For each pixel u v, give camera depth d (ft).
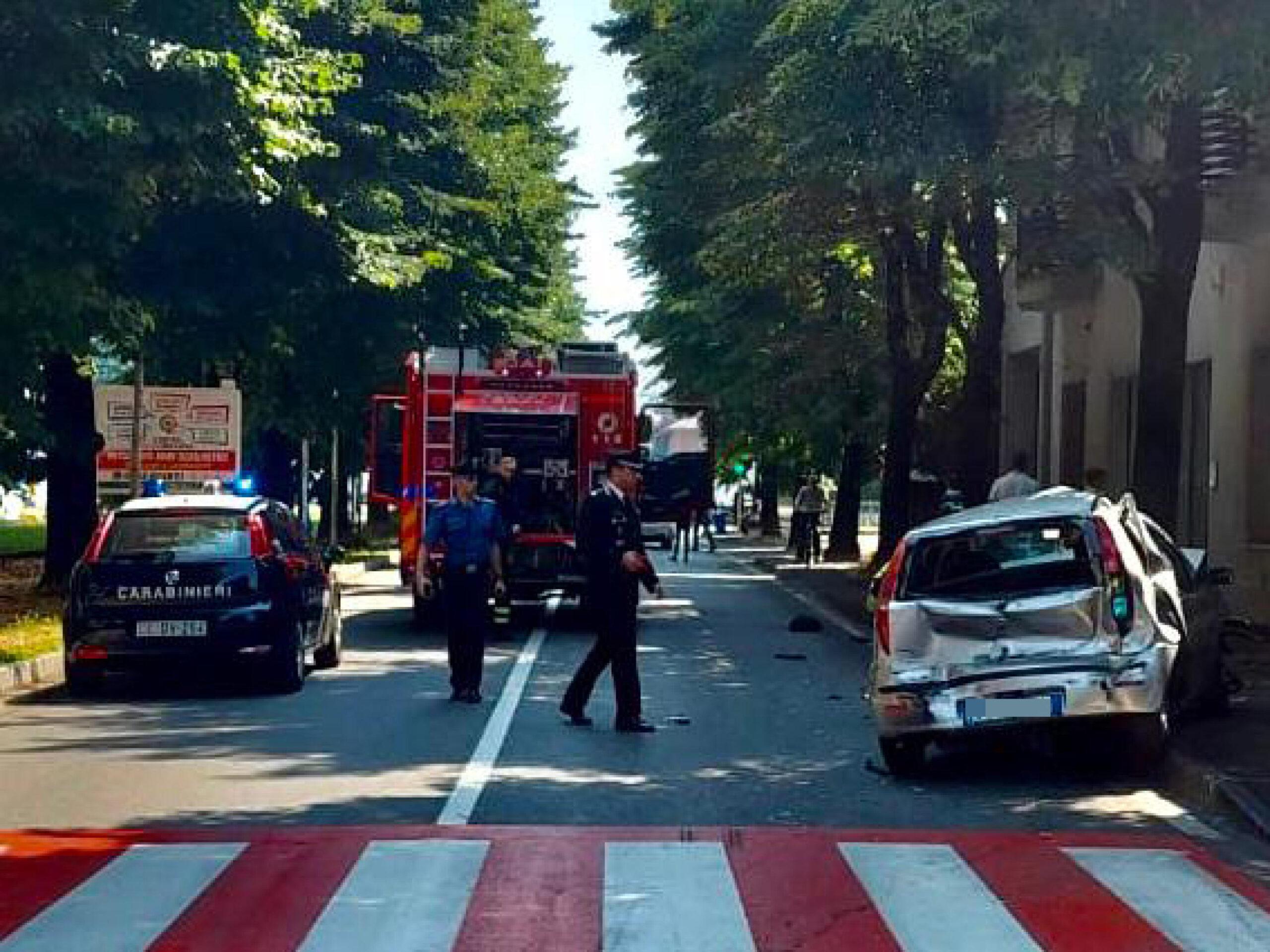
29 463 88.17
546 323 133.90
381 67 99.14
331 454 141.08
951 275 115.55
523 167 118.73
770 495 214.07
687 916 26.08
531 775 38.99
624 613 46.03
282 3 65.98
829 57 58.44
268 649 53.42
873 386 119.75
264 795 36.58
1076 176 57.31
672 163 92.63
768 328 114.21
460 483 52.24
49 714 49.83
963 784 38.63
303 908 26.63
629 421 77.25
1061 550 39.50
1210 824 34.14
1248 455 76.23
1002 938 25.03
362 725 47.03
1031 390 127.75
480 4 107.96
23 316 58.18
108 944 24.64
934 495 124.77
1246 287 76.59
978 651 38.78
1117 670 38.22
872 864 29.89
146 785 37.81
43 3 48.47
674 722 48.03
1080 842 32.07
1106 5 34.32
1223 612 48.01
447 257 96.48
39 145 50.21
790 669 62.59
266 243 83.87
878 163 58.70
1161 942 24.98
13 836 32.24
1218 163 61.67
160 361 88.33
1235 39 34.01
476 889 27.84
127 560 53.26
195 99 53.16
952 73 56.44
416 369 77.20
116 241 55.52
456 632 51.96
